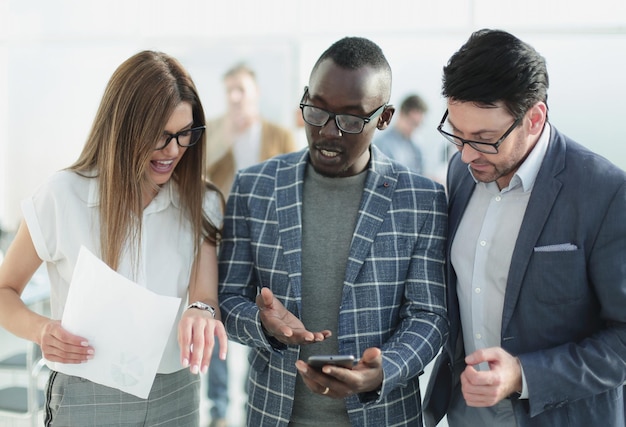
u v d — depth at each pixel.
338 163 1.50
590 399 1.47
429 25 3.73
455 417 1.65
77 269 1.37
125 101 1.44
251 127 3.85
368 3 3.78
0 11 4.06
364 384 1.31
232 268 1.61
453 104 1.40
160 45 3.94
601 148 3.54
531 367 1.36
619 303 1.37
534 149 1.46
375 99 1.47
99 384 1.44
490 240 1.52
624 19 3.50
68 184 1.47
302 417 1.54
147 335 1.37
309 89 1.49
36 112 4.11
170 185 1.57
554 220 1.42
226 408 3.34
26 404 2.87
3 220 4.16
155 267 1.51
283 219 1.57
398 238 1.55
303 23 3.85
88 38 4.04
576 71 3.54
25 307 1.47
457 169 1.67
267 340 1.45
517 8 3.62
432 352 1.47
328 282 1.55
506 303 1.46
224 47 3.88
